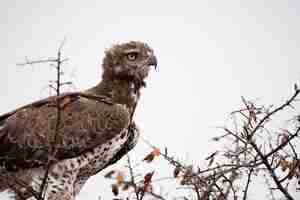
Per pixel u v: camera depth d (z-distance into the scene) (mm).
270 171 6500
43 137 11398
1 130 11688
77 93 12672
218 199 6574
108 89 13164
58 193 11148
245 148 6617
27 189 9492
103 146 11867
